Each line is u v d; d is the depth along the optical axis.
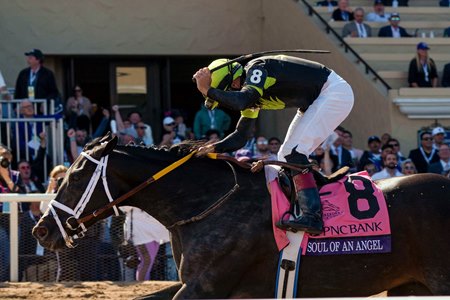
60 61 18.38
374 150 14.31
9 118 13.96
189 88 19.03
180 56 18.59
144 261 10.67
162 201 7.00
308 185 6.78
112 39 18.19
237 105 6.69
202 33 18.53
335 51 16.83
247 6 18.69
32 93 14.56
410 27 17.98
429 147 14.38
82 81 18.52
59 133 14.06
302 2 18.12
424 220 6.65
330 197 6.86
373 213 6.77
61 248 6.96
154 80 18.78
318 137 7.00
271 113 18.45
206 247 6.75
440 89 15.98
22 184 12.20
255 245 6.77
